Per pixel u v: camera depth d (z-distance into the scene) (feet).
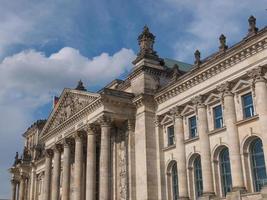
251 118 186.60
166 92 241.14
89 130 256.73
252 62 188.65
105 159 239.09
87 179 246.88
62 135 294.66
